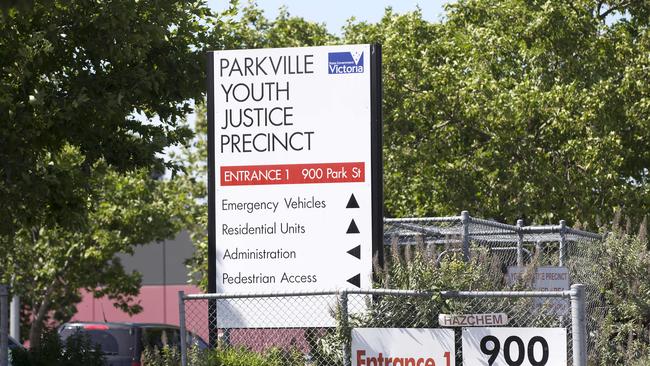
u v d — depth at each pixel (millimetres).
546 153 55062
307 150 27641
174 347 28156
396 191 57781
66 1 36688
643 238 34062
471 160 55938
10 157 38062
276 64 27812
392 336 24422
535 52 57594
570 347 25688
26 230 46094
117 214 70125
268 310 27641
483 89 55656
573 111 54875
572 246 36406
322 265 27484
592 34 57688
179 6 42344
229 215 27953
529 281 26125
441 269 25594
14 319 71312
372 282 26266
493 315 23672
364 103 27453
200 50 43094
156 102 42531
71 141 39938
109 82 39344
